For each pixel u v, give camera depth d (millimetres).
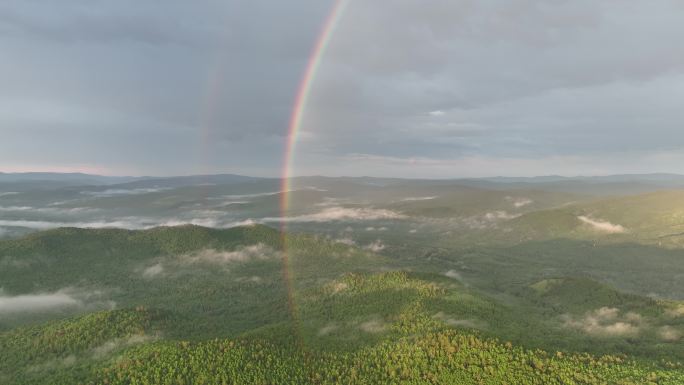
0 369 153125
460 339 151500
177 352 145500
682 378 129125
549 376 130750
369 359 149750
